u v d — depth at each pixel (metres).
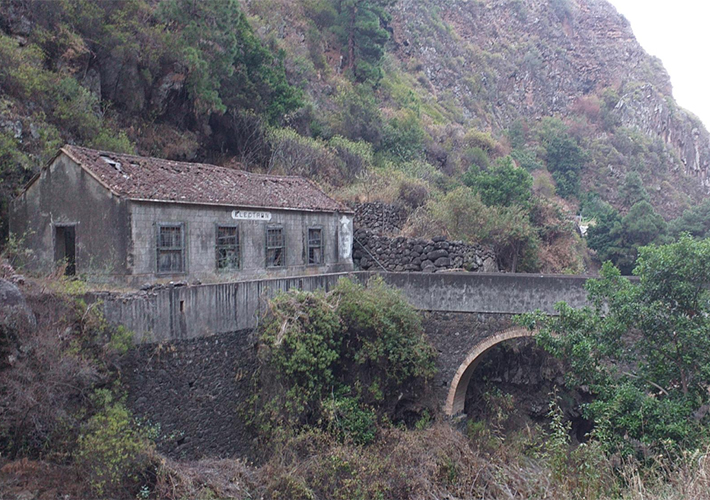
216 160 26.06
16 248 13.88
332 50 45.25
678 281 11.95
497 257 24.94
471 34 82.19
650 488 9.55
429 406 16.20
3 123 15.64
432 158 41.59
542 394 18.17
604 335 12.59
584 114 79.94
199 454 12.49
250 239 16.34
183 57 23.12
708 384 11.52
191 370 12.45
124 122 22.03
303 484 11.99
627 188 64.06
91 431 10.12
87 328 10.83
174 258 14.20
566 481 9.95
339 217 20.12
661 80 90.88
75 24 20.92
